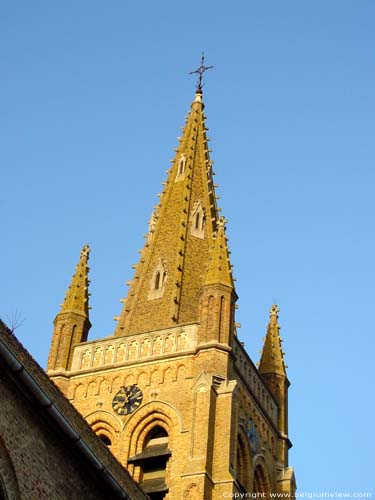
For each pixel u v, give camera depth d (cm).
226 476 5669
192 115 8394
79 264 7238
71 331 6781
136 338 6531
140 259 7344
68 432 2997
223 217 7088
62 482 3016
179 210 7531
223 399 6031
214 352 6216
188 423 5941
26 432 2889
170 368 6272
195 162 7956
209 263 6756
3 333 2881
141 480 5900
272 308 7844
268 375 7306
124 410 6200
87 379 6456
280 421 7050
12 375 2823
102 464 3130
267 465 6575
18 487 2820
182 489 5612
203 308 6488
